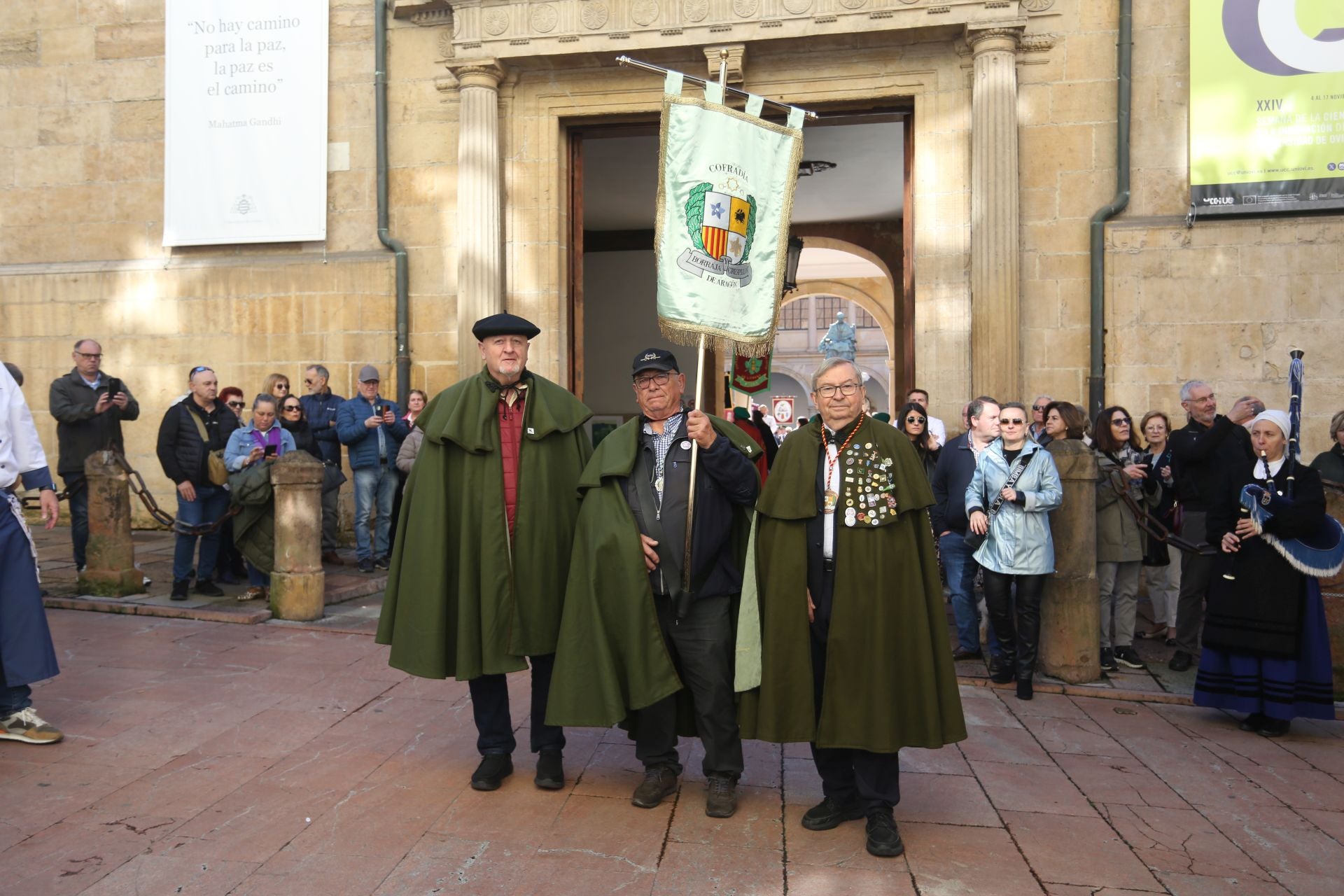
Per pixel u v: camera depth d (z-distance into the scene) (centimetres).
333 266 1038
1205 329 869
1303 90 843
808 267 2395
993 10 859
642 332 1781
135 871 319
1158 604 720
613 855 336
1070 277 894
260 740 446
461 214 961
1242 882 327
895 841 339
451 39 1001
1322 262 847
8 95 1116
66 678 535
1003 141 867
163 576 830
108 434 773
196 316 1073
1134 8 882
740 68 912
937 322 909
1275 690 480
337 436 895
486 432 389
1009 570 546
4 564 427
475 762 423
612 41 917
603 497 377
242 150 1045
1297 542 475
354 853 334
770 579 354
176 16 1050
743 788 403
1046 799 399
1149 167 881
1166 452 698
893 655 342
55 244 1110
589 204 1592
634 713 389
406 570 389
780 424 2236
